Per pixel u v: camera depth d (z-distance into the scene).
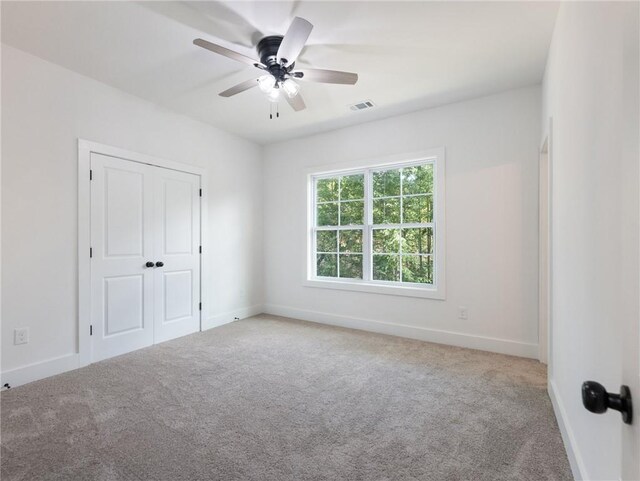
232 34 2.29
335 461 1.64
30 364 2.55
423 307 3.62
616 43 1.02
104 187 3.04
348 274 4.28
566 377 1.79
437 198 3.54
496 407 2.16
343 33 2.28
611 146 1.07
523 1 1.96
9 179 2.45
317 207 4.56
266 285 4.88
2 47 2.41
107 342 3.06
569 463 1.61
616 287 1.02
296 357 3.08
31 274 2.56
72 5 2.00
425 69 2.77
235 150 4.45
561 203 1.93
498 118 3.22
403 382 2.54
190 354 3.15
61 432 1.87
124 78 2.93
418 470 1.57
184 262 3.79
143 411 2.11
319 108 3.56
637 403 0.50
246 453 1.70
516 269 3.14
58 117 2.72
